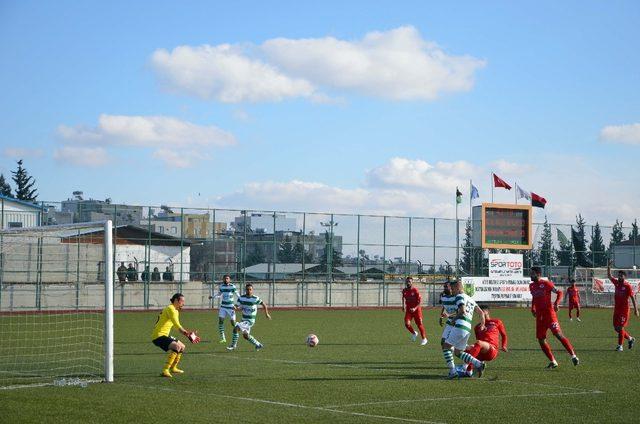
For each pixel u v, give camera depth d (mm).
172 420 11211
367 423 11102
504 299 53625
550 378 16281
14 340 24719
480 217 54812
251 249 49969
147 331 29484
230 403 12773
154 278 46344
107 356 15492
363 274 53500
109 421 11102
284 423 11055
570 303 40125
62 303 39656
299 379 15992
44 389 14320
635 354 21875
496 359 20156
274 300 50688
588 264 59969
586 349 23562
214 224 48781
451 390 14492
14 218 43469
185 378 16062
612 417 11727
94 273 38562
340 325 34219
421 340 26062
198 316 40125
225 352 21906
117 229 45438
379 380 15883
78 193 63750
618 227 61250
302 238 51656
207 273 48375
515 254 54156
